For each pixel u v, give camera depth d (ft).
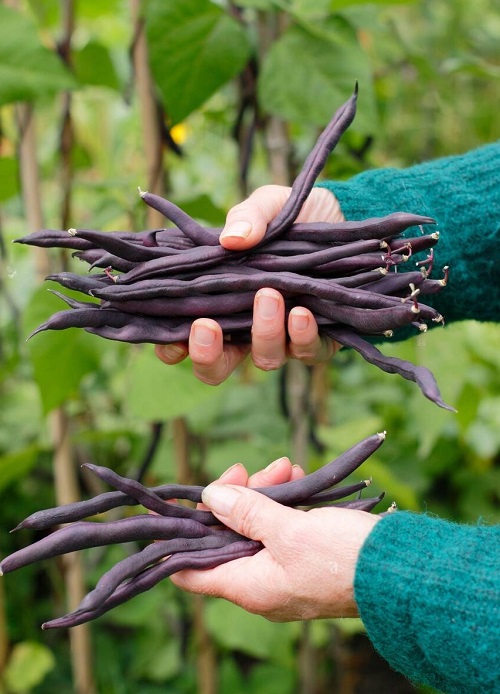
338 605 2.34
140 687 4.20
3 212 4.08
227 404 3.86
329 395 4.85
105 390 4.41
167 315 2.41
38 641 4.39
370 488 4.23
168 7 2.98
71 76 3.04
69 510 2.28
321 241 2.40
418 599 2.20
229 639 3.73
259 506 2.36
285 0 3.19
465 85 6.58
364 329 2.32
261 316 2.38
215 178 5.18
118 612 4.08
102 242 2.31
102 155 4.94
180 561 2.35
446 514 4.77
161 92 3.05
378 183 2.75
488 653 2.16
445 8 6.32
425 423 3.48
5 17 2.98
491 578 2.19
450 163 2.83
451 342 3.46
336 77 3.09
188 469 3.59
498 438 4.58
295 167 3.66
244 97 3.40
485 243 2.75
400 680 4.47
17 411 4.48
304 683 3.90
